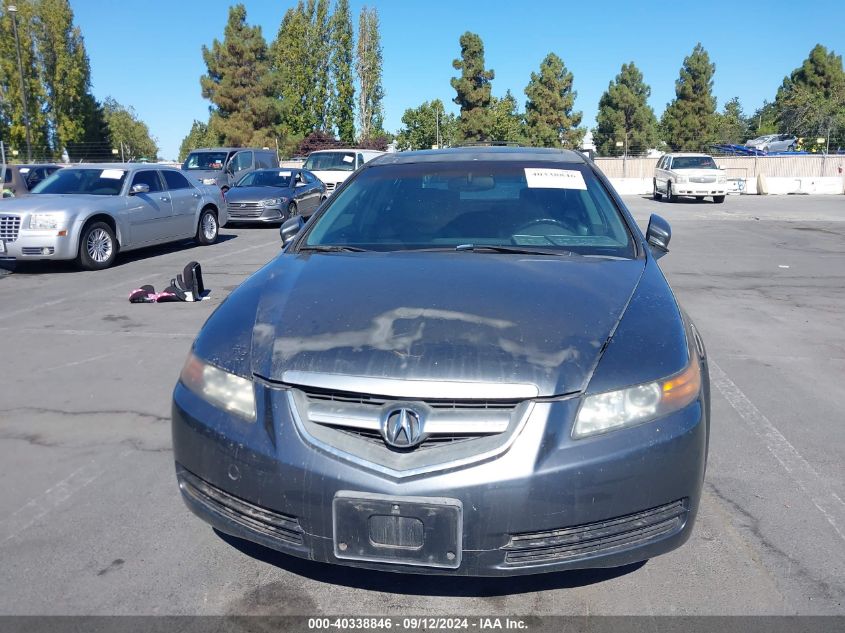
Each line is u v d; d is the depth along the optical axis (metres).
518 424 2.37
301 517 2.41
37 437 4.32
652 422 2.47
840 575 2.90
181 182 12.95
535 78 55.47
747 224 18.22
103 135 59.19
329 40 55.97
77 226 10.27
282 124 56.00
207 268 10.65
